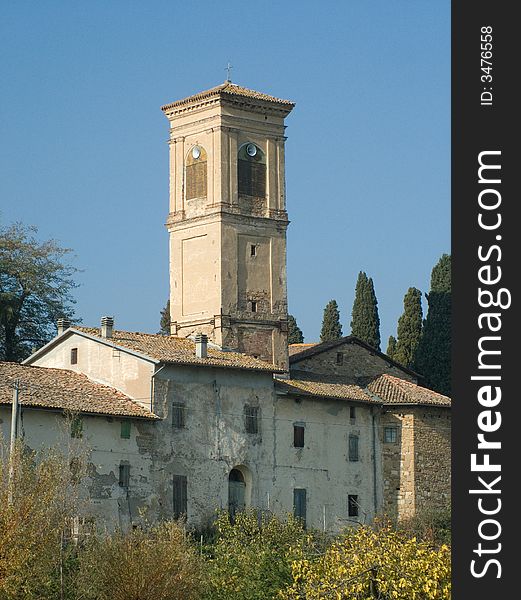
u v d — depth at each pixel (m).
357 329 124.06
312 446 93.31
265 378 91.38
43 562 55.00
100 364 87.62
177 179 101.25
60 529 56.56
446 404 98.50
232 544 64.44
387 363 105.06
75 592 56.22
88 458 79.75
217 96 98.62
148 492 83.12
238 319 97.88
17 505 55.19
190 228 100.00
